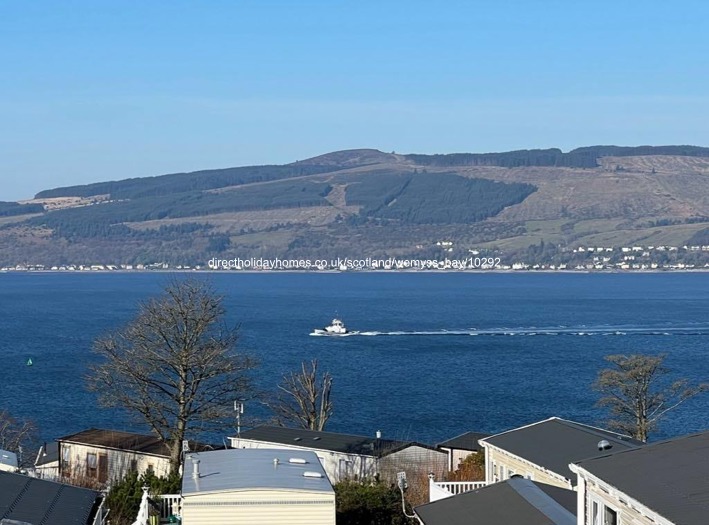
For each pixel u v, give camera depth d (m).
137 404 67.50
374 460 66.06
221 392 74.12
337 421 112.88
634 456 30.88
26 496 34.56
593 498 30.62
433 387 142.25
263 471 38.16
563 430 51.59
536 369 166.00
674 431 104.31
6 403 123.56
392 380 149.88
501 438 52.75
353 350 196.50
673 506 25.45
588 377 154.50
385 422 113.06
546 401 129.50
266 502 35.34
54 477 64.75
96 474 71.12
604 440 46.97
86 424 109.06
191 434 80.00
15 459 58.88
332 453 66.88
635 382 87.00
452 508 37.91
